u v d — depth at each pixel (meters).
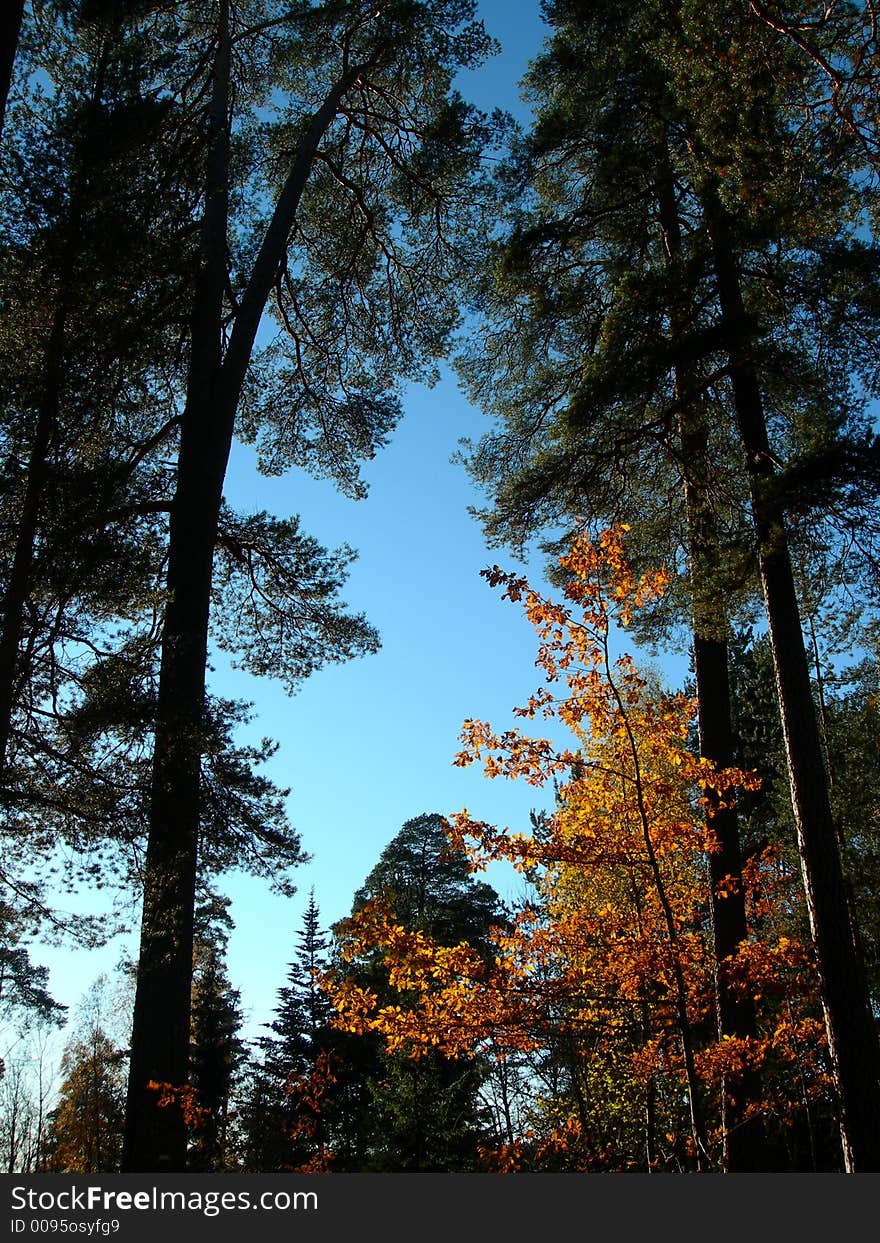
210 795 10.09
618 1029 6.48
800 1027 7.14
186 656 10.20
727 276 10.07
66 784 9.61
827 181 7.94
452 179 16.61
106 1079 29.81
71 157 9.54
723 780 6.64
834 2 7.12
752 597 11.21
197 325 12.38
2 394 9.12
